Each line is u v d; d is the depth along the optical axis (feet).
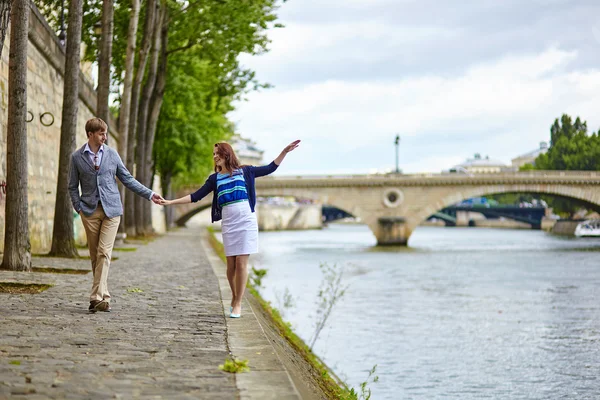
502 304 89.56
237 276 27.84
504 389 42.98
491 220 586.04
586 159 394.11
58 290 34.27
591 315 78.43
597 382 44.91
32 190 65.31
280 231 500.74
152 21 93.15
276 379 16.97
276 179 279.69
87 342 20.89
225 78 130.72
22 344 19.93
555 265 162.50
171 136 146.51
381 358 52.70
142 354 19.54
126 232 106.32
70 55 55.83
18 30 41.52
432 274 139.03
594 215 426.92
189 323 25.98
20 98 41.68
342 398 27.25
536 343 59.82
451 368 48.85
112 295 34.19
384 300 93.71
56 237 56.80
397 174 279.28
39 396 14.23
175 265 57.47
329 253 217.97
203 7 101.81
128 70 82.94
